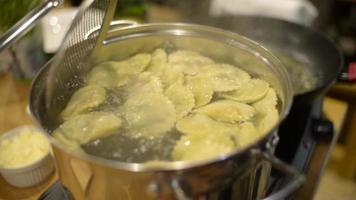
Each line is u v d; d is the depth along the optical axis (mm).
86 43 524
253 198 505
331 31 1212
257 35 852
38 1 652
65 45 448
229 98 554
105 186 430
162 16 1092
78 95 537
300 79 725
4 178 594
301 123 674
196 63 608
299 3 957
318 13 1200
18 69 753
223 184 435
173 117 515
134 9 910
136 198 434
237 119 521
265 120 495
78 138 478
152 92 553
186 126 499
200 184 419
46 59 743
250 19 848
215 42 592
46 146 599
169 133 493
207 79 577
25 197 580
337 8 1233
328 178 1232
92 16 497
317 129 668
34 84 470
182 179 405
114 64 593
